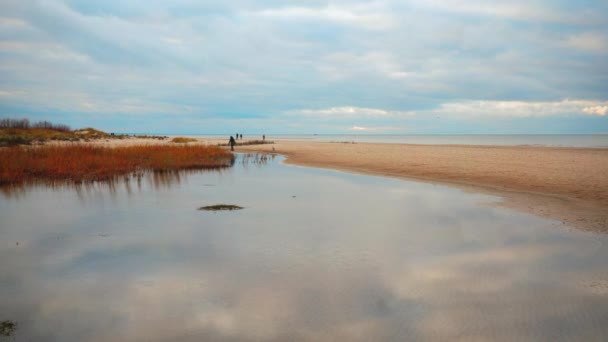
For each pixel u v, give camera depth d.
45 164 21.20
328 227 9.94
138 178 20.02
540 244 8.34
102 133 70.38
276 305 5.65
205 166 26.33
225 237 9.11
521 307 5.50
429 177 19.38
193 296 5.98
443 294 5.95
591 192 13.87
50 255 7.96
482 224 10.08
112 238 9.12
